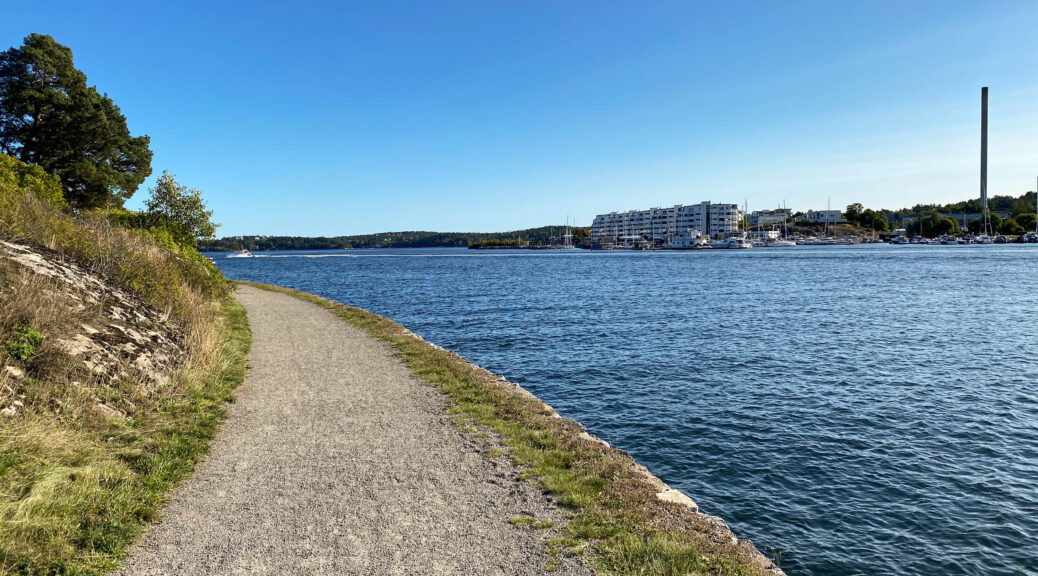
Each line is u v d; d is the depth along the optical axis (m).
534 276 72.50
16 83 29.45
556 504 6.91
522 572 5.39
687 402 16.19
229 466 7.95
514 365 20.91
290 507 6.71
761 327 29.42
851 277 62.34
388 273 84.69
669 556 5.70
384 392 12.15
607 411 15.42
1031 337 25.97
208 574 5.28
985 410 15.41
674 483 11.15
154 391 10.09
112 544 5.62
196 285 22.70
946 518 9.83
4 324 8.48
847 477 11.38
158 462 7.59
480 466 8.09
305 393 12.01
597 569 5.45
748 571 5.53
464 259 145.25
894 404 15.97
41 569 5.07
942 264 80.50
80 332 9.96
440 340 26.17
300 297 33.69
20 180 19.91
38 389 7.91
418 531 6.18
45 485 6.09
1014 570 8.42
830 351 23.19
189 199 28.83
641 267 91.62
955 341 25.22
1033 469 11.70
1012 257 93.75
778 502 10.40
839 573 8.35
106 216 21.55
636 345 24.59
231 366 13.86
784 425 14.30
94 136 31.53
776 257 117.31
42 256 12.11
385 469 7.95
